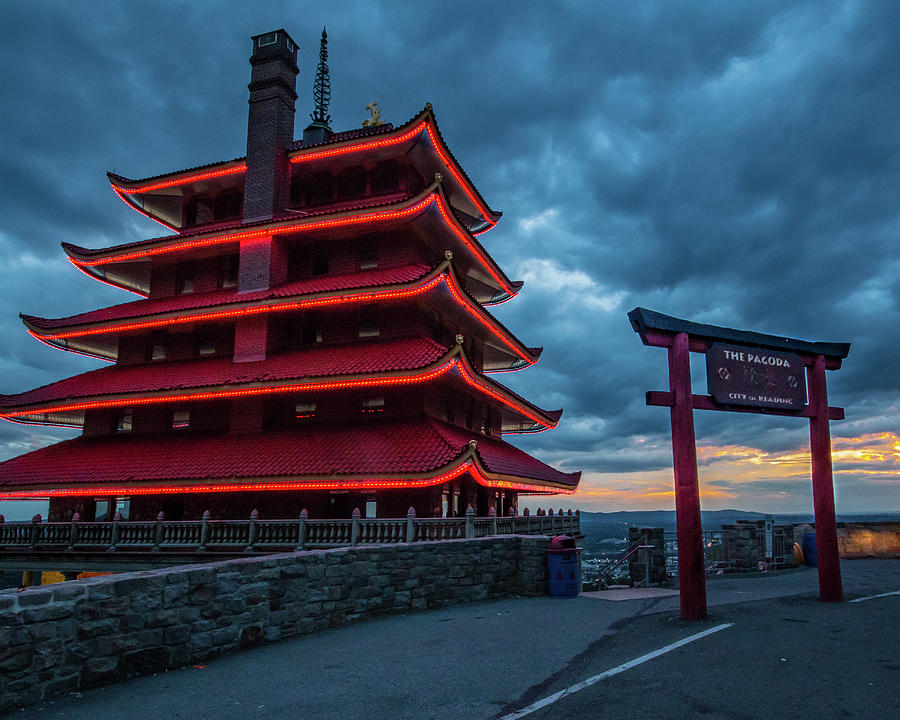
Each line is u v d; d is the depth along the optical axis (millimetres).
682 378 11297
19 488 31531
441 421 32156
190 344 36531
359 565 12070
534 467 39188
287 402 32594
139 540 27266
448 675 7910
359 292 30344
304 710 6707
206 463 29688
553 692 7051
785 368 12750
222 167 37562
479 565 14750
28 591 7164
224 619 9297
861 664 7789
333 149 35344
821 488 13016
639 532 17719
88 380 36750
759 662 7930
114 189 40125
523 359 45281
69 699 7148
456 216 32656
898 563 21250
